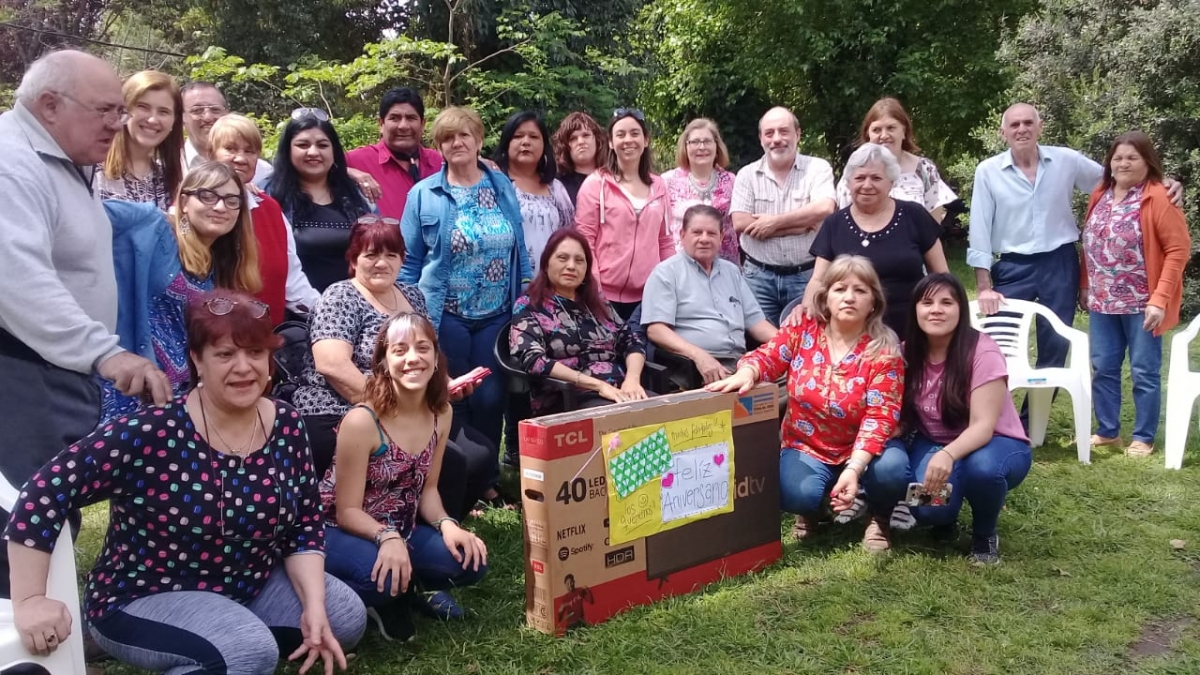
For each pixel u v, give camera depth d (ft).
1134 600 11.10
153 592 7.89
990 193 18.26
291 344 12.09
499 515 14.08
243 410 7.93
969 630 10.34
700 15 54.34
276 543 8.52
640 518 10.83
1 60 65.46
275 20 52.06
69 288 8.54
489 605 10.99
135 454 7.47
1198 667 9.49
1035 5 48.24
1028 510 14.26
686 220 14.99
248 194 11.65
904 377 12.73
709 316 15.01
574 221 16.67
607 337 14.24
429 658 9.69
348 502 9.87
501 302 14.84
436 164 17.46
